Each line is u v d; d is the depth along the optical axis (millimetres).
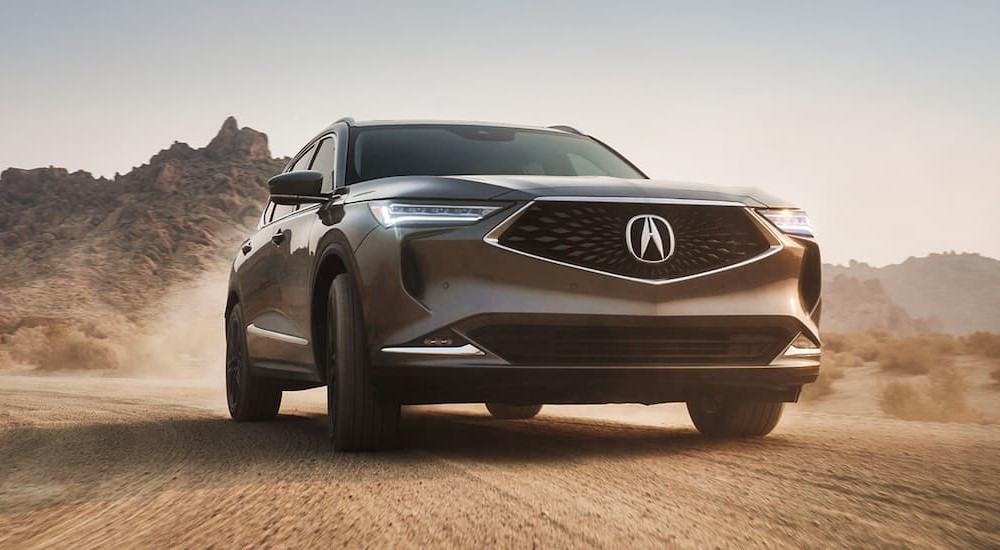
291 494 3627
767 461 4203
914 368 19312
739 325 4570
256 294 6938
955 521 2924
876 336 31969
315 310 5453
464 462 4324
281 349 6199
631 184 4738
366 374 4691
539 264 4367
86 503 3635
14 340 46000
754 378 4664
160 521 3250
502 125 6602
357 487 3723
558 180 4730
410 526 2990
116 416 7664
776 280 4688
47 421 7180
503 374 4348
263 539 2902
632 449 4758
